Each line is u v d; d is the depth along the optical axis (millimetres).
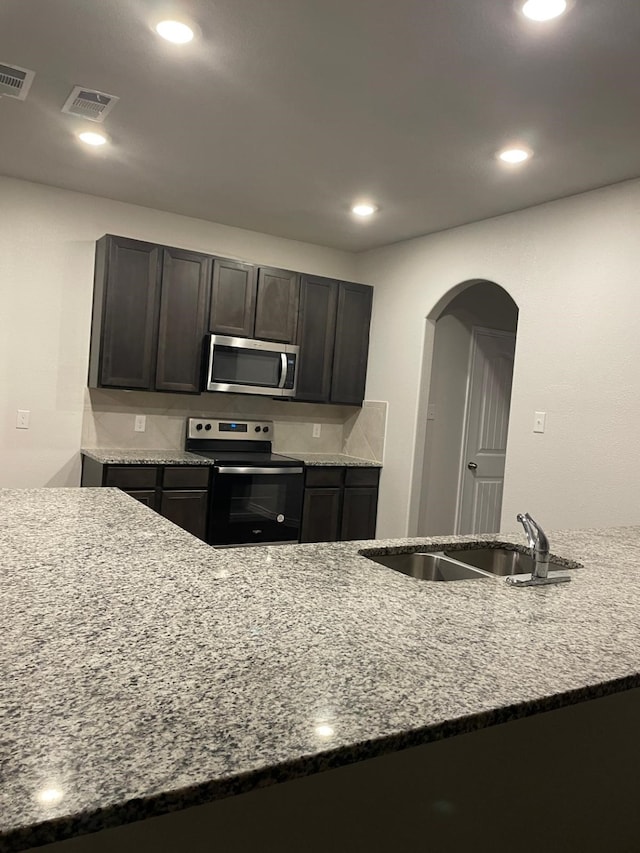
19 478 4121
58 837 647
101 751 766
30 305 4066
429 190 3602
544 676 1089
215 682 964
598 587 1693
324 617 1284
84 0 2021
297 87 2521
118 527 1928
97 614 1206
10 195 3953
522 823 1317
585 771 1419
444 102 2566
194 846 928
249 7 2010
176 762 755
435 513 5008
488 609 1429
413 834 1146
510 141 2887
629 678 1117
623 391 3221
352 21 2053
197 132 3027
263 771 758
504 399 5359
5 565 1476
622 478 3205
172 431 4633
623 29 2004
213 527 4176
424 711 928
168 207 4344
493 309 5199
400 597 1456
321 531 4672
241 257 4766
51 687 911
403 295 4750
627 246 3238
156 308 4145
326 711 904
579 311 3457
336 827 1053
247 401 4918
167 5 2023
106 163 3547
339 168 3369
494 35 2084
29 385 4105
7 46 2332
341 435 5363
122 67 2441
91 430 4328
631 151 2898
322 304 4812
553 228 3623
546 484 3576
